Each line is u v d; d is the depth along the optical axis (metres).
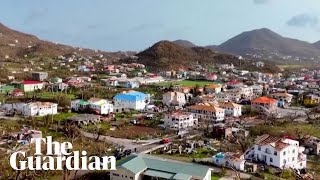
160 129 156.75
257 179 98.50
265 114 191.88
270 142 113.00
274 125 163.75
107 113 185.25
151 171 92.88
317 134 146.12
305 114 197.00
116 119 173.75
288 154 110.19
